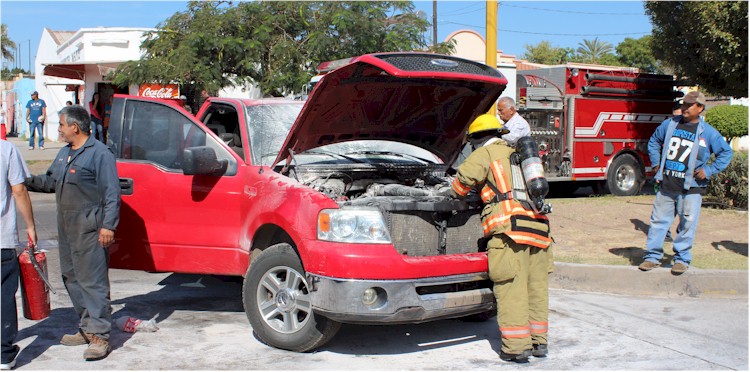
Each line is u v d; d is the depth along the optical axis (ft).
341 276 15.89
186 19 47.67
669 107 53.52
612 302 22.89
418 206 17.10
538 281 17.25
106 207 16.83
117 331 19.33
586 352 17.78
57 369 16.25
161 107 20.85
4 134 34.53
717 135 22.89
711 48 45.52
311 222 16.65
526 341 16.83
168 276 26.48
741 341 18.66
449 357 17.40
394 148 22.86
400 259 16.03
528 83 47.50
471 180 16.92
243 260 18.97
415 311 16.15
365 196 18.97
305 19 48.24
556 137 48.80
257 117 20.71
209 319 20.66
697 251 28.35
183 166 18.81
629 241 30.50
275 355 17.39
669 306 22.29
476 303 17.08
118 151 21.03
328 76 17.15
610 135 50.67
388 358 17.28
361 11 48.11
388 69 16.62
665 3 47.14
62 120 16.90
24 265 16.75
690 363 16.96
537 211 16.70
